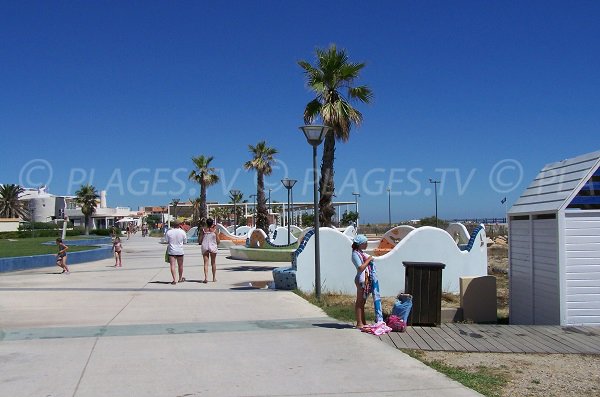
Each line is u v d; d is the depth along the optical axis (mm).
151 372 6250
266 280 16359
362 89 18031
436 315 9062
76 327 8828
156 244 48469
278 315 9938
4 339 7938
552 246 9516
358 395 5449
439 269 9094
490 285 10805
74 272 19672
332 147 17750
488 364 6742
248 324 9062
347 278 13750
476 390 5641
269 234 36469
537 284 10016
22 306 11016
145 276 17766
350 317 9648
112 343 7688
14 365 6535
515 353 7309
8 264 20484
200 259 26391
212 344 7621
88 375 6121
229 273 18891
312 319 9523
